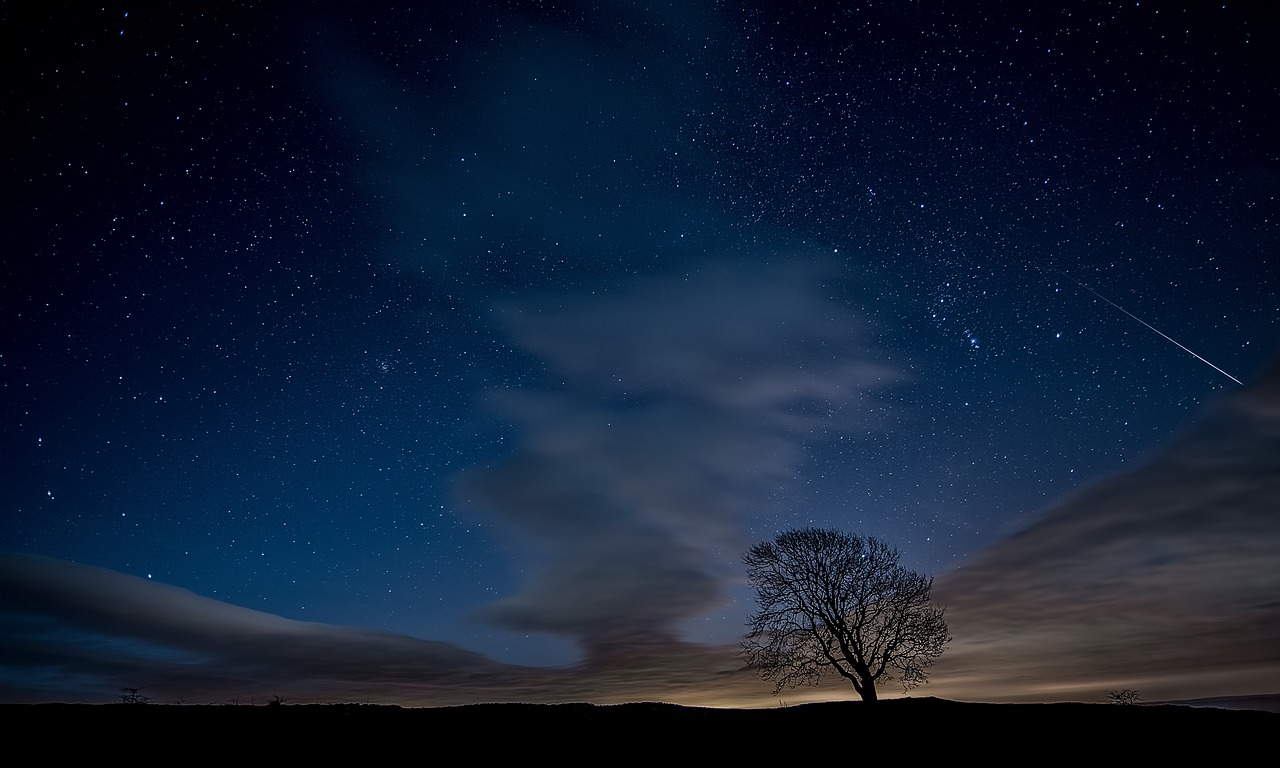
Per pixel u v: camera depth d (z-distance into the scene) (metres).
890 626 22.34
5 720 13.82
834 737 15.27
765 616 23.31
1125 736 15.41
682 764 13.09
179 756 12.15
